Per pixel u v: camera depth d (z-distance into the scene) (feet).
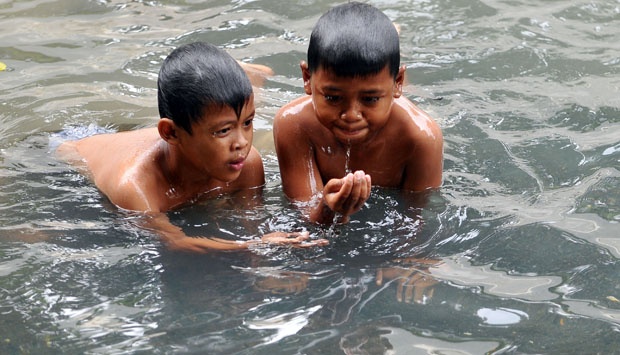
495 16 22.45
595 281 12.44
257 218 14.84
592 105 18.19
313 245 13.66
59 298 12.26
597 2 23.17
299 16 22.68
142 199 14.98
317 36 13.73
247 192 15.88
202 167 14.66
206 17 22.81
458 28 21.83
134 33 21.99
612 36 21.42
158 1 23.90
